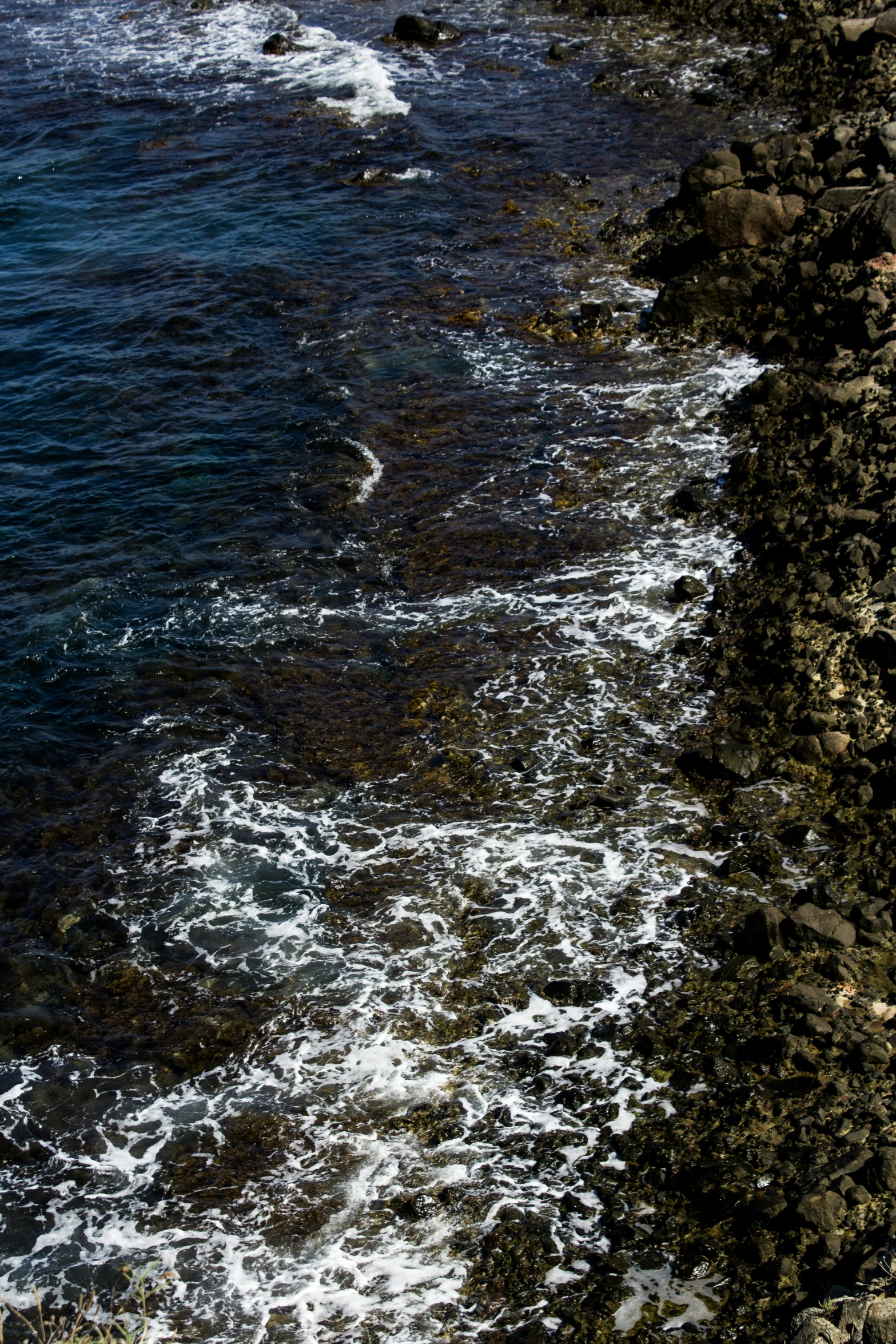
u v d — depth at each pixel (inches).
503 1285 343.0
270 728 557.3
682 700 546.3
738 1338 317.4
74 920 473.7
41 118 1280.8
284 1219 368.2
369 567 652.7
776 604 572.4
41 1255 366.0
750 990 414.6
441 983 436.1
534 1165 372.8
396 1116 393.4
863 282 755.4
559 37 1385.3
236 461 743.7
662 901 455.2
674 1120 378.6
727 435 716.7
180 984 446.3
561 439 736.3
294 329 879.7
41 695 583.2
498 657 583.5
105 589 647.1
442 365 822.5
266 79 1353.3
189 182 1118.4
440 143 1157.7
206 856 496.1
